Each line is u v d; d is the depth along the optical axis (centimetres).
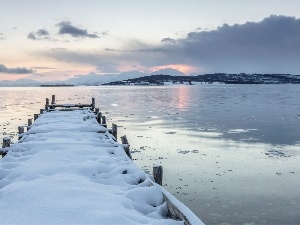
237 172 1577
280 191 1316
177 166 1683
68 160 683
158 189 483
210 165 1711
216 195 1266
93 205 408
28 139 962
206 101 7031
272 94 10362
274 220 1031
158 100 7562
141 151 2052
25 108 5312
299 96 8988
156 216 420
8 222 358
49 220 364
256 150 2092
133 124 3384
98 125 1254
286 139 2488
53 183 500
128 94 11456
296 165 1716
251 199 1227
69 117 1548
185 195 1265
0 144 2192
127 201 440
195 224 342
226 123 3447
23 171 578
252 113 4434
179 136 2628
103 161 681
